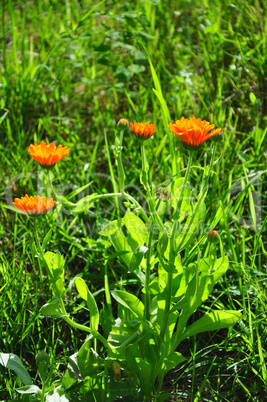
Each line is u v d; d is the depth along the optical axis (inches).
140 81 53.2
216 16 54.6
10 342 30.2
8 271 34.0
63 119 48.1
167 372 30.4
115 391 27.7
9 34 63.6
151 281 29.0
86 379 27.8
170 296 27.5
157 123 45.9
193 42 57.3
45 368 26.4
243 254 33.2
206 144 42.6
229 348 30.8
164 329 27.9
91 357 28.1
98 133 47.1
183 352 32.2
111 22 58.1
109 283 35.5
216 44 52.7
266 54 48.0
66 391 27.6
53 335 30.5
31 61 54.1
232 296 33.6
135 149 43.3
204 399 28.7
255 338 30.7
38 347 30.7
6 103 50.0
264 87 47.1
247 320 31.2
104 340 27.4
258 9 52.4
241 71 49.0
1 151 45.1
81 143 46.2
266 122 44.4
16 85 51.6
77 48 53.8
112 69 51.0
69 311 34.0
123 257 30.4
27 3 71.7
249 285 32.5
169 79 50.6
